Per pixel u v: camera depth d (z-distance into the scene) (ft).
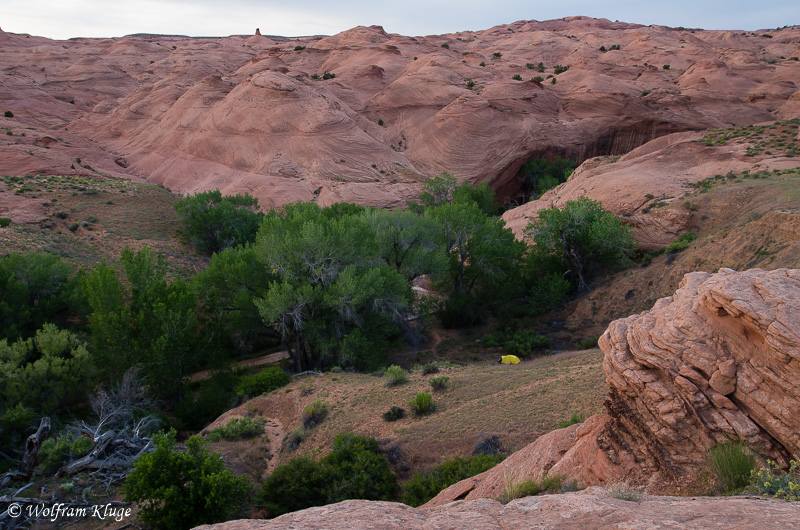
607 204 153.69
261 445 65.46
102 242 155.74
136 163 281.54
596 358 69.67
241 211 171.83
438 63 330.13
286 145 263.90
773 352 22.17
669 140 197.16
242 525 16.40
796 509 15.28
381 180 250.37
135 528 44.62
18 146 225.35
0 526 44.83
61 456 58.44
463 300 123.65
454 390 68.23
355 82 329.52
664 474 24.71
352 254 103.04
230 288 99.71
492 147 266.77
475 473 42.11
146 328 87.04
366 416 66.23
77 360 81.05
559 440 33.19
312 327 95.09
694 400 24.21
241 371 103.86
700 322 25.67
